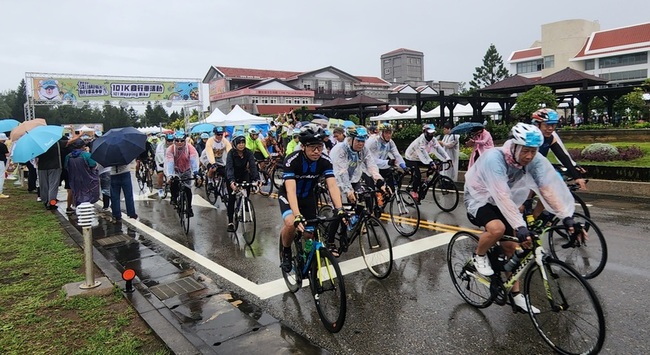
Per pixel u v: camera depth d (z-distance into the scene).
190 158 8.01
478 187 3.79
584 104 24.41
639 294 4.23
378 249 5.20
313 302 4.51
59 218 9.17
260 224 8.41
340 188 6.07
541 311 3.49
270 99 50.59
